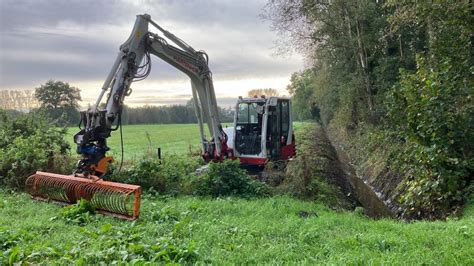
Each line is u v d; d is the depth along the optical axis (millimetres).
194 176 11398
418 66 11180
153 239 6426
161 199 10258
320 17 21562
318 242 6430
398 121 10805
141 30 11273
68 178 9258
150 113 77562
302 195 11383
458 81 10078
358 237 6367
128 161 15953
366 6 19609
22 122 14641
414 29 18000
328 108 38094
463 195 9156
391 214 11672
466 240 6043
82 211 8227
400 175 13180
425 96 9680
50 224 7402
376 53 21781
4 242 6207
